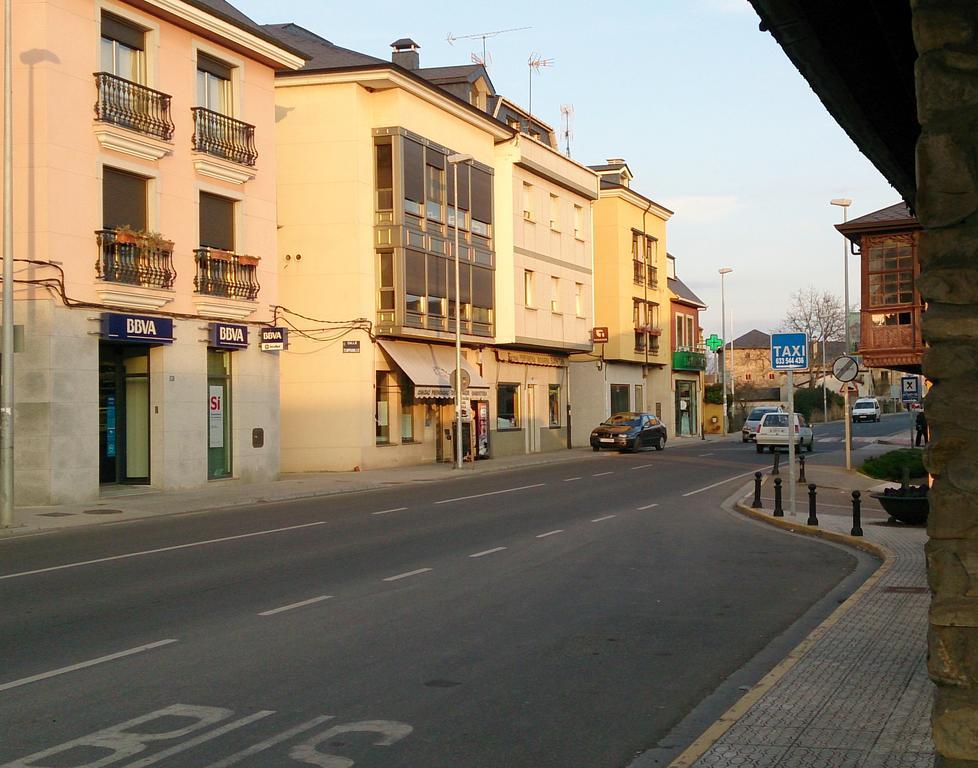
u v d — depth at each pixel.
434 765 5.69
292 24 39.97
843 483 28.31
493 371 43.88
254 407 28.38
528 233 45.62
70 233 22.17
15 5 21.83
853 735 5.98
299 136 34.47
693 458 41.66
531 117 49.41
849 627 9.20
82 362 22.36
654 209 62.97
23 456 21.64
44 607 10.41
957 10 3.82
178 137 25.39
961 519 3.74
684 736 6.32
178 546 15.48
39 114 21.69
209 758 5.75
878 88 6.82
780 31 5.91
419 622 9.74
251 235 28.22
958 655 3.71
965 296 3.80
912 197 9.44
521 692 7.27
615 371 58.25
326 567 13.31
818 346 96.50
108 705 6.82
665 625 9.77
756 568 13.64
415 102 36.28
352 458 34.03
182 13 25.02
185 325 25.55
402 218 35.03
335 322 34.16
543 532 17.45
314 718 6.55
